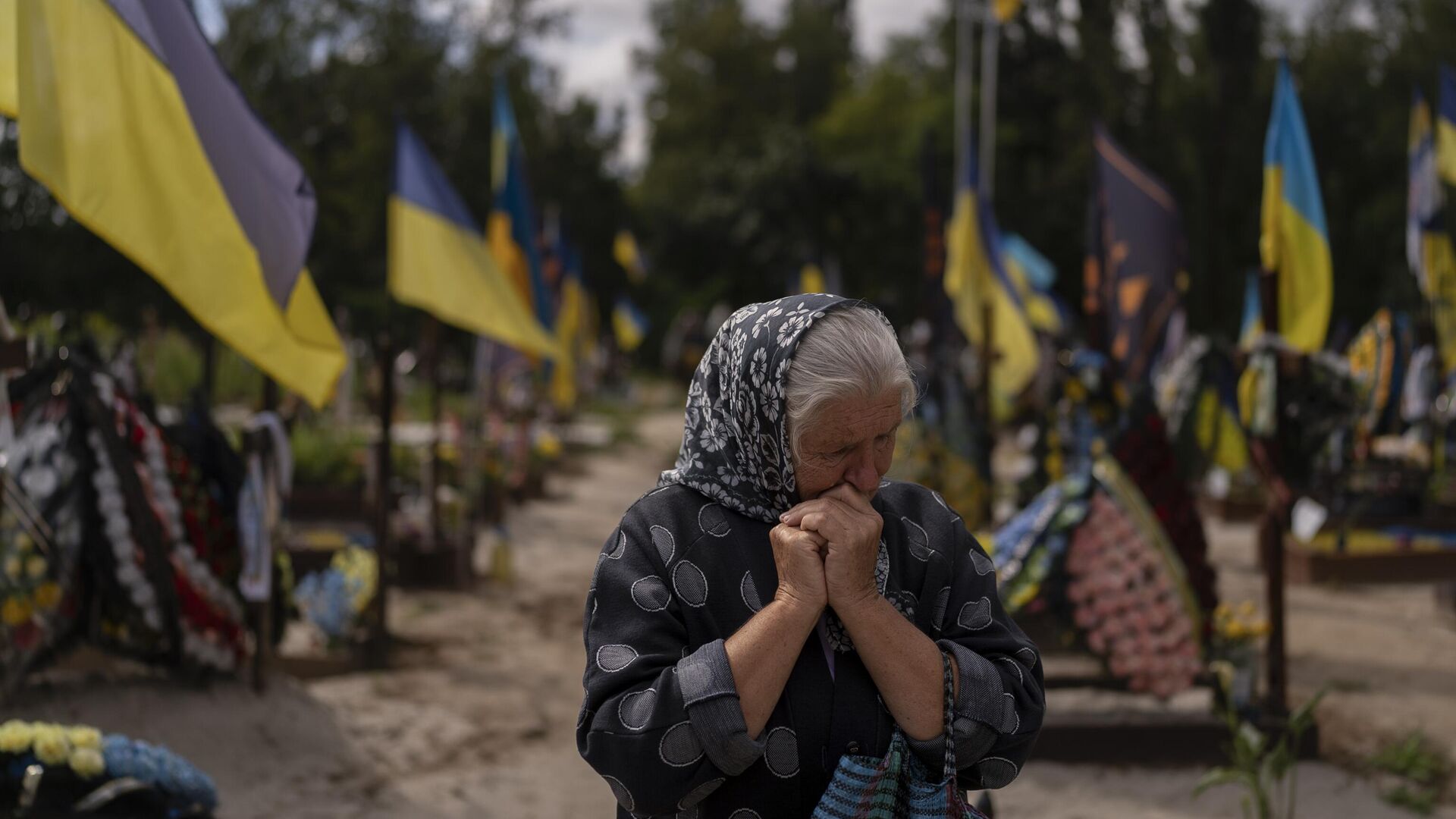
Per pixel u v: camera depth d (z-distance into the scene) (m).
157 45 3.97
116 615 4.96
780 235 44.66
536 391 20.03
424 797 4.79
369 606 6.77
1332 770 5.18
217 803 3.33
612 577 1.77
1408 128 29.80
